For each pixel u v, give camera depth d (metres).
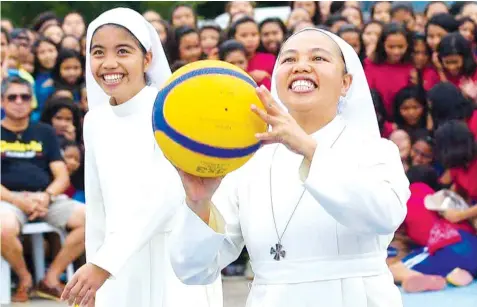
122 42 4.96
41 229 8.67
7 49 9.88
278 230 3.85
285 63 3.96
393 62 9.38
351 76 4.14
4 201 8.59
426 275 8.12
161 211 4.77
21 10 14.06
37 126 8.95
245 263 9.31
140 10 13.75
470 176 8.57
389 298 3.82
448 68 9.33
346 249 3.79
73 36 10.30
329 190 3.45
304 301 3.78
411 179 8.65
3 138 8.80
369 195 3.50
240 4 11.23
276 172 3.97
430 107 9.06
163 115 3.42
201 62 3.49
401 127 9.25
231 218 3.99
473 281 8.38
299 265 3.80
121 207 4.83
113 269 4.62
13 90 8.81
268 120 3.37
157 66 5.20
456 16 10.24
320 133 3.98
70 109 9.29
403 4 10.41
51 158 8.92
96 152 5.02
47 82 10.01
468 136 8.58
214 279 3.97
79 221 8.66
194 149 3.35
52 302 8.32
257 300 3.89
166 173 4.81
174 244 3.74
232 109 3.33
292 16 10.57
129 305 4.90
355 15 10.58
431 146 8.88
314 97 3.88
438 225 8.38
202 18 13.78
